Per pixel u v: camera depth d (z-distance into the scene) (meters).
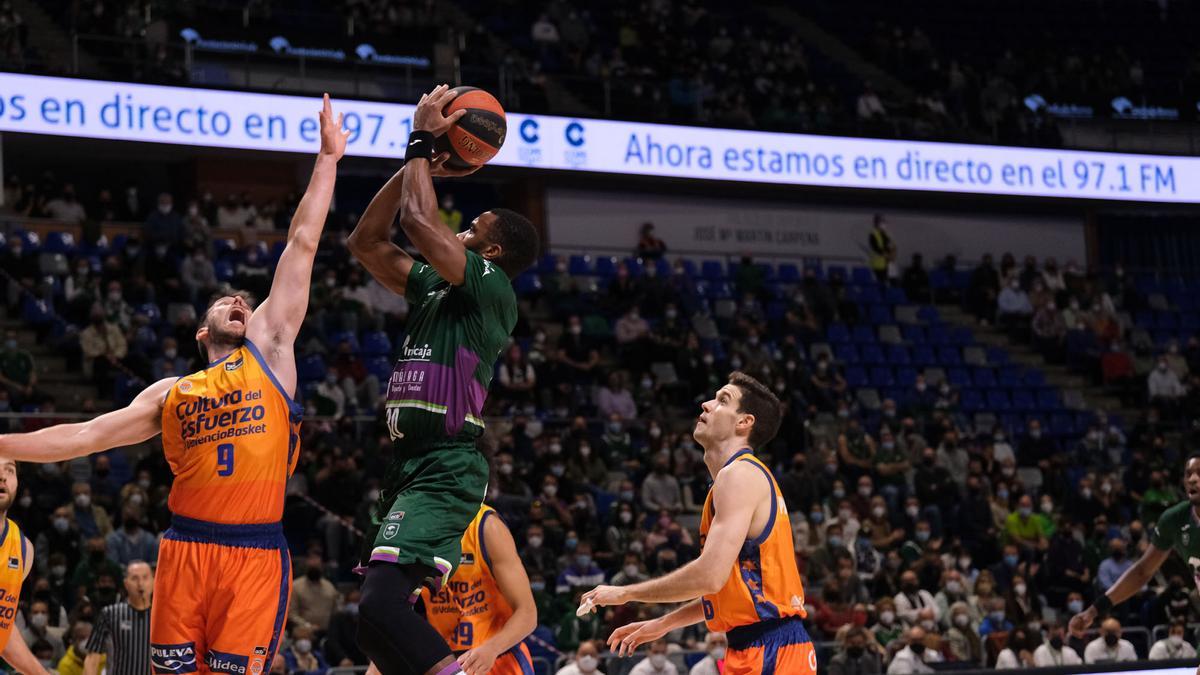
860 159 18.56
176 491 4.06
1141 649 13.10
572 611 11.73
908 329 20.09
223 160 19.11
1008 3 26.44
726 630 4.62
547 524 12.92
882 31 24.80
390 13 20.33
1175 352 20.20
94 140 14.39
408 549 3.78
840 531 13.38
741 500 4.42
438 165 4.14
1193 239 24.11
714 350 18.12
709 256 21.30
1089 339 20.61
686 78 21.03
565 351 16.77
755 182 18.00
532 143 16.80
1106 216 23.81
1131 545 14.53
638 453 15.26
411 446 3.97
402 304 17.06
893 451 15.74
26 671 5.71
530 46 21.61
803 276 20.14
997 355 20.03
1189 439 18.22
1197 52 25.50
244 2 19.53
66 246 16.31
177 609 3.99
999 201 19.55
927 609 11.93
